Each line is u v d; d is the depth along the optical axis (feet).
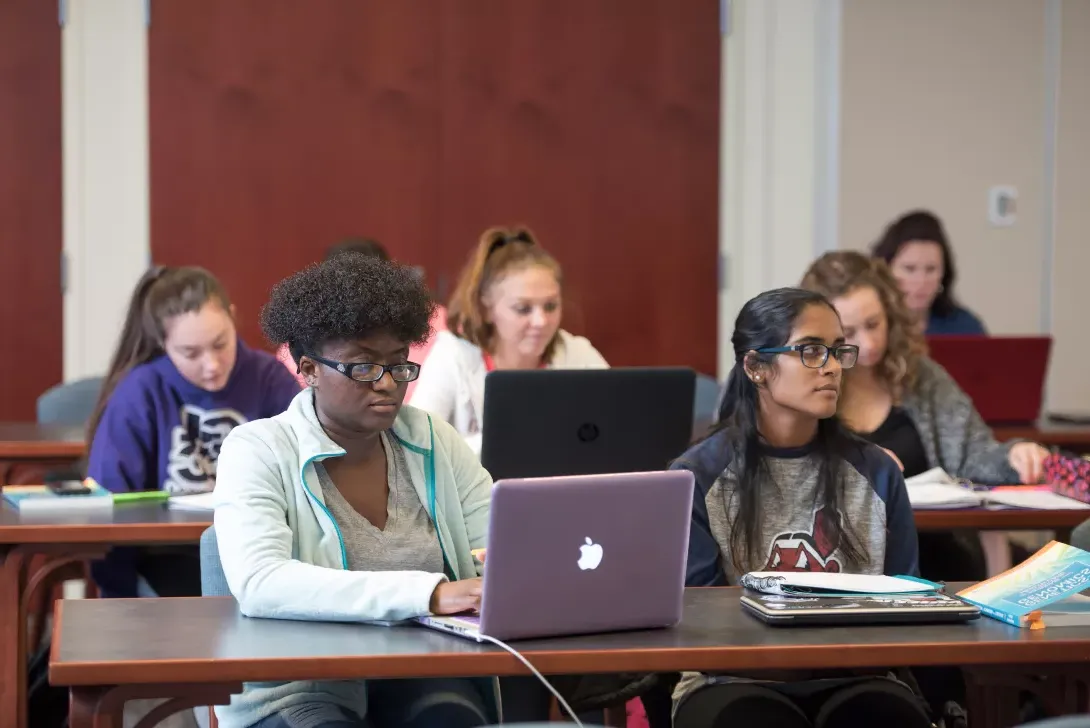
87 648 6.38
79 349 20.71
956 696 10.73
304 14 20.98
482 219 21.68
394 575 6.97
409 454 8.00
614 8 21.84
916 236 17.13
